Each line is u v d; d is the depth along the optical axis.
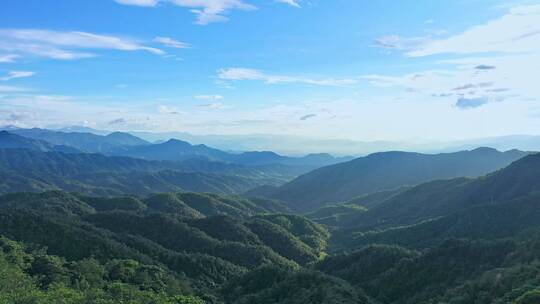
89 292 169.62
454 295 161.50
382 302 185.38
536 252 171.00
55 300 153.50
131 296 172.62
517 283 148.12
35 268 193.75
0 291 155.50
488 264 180.25
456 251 194.75
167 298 181.88
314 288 180.88
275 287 194.62
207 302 197.62
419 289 183.50
